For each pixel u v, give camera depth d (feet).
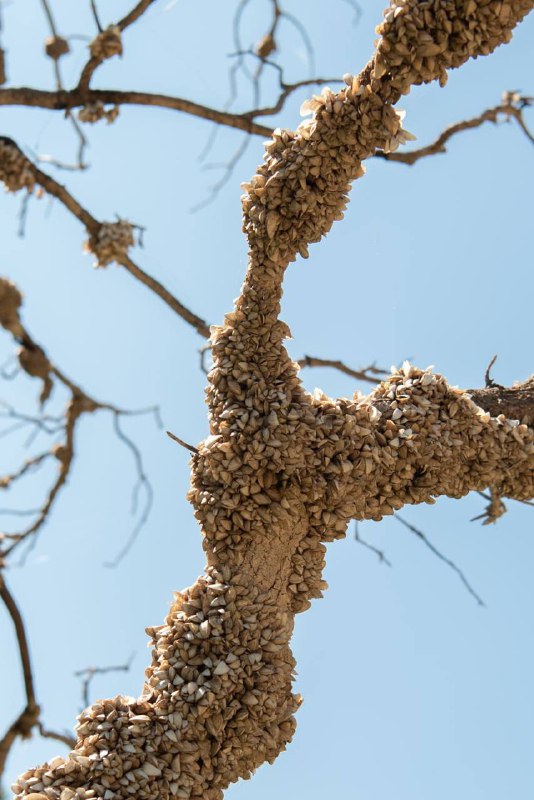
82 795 12.23
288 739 12.50
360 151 12.62
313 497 12.59
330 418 12.65
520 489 12.93
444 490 12.77
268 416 12.59
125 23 14.44
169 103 14.56
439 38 12.48
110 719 12.37
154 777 12.28
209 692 12.32
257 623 12.48
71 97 14.38
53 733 13.32
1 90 14.28
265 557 12.59
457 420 12.76
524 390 13.07
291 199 12.64
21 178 14.24
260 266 12.71
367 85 12.59
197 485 12.63
